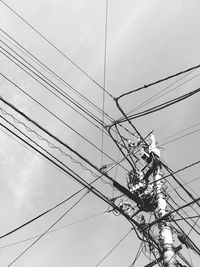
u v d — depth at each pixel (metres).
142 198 10.95
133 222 10.45
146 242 10.51
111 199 10.59
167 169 11.41
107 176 9.86
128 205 10.80
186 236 10.66
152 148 11.81
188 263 10.26
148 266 10.26
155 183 11.16
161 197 10.89
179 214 10.59
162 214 10.59
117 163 10.20
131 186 11.38
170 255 9.84
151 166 11.52
